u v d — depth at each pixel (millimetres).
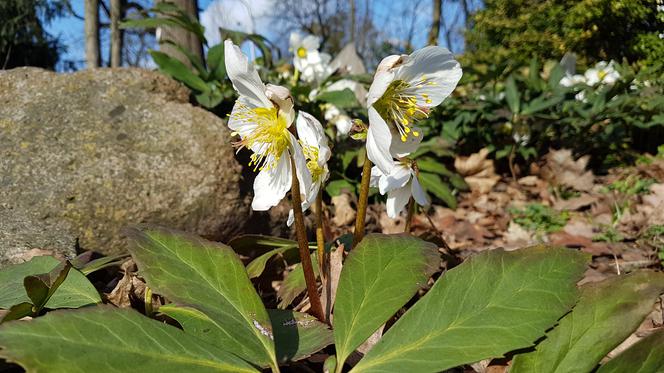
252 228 380
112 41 1578
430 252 176
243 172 402
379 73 156
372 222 521
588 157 656
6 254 289
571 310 151
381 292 164
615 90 663
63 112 361
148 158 351
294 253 266
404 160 211
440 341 146
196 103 461
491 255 164
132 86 390
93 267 226
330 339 162
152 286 160
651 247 400
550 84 716
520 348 149
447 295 157
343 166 586
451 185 663
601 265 361
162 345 137
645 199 539
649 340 138
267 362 149
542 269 159
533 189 648
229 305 162
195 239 179
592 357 144
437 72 166
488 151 698
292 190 171
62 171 329
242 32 593
